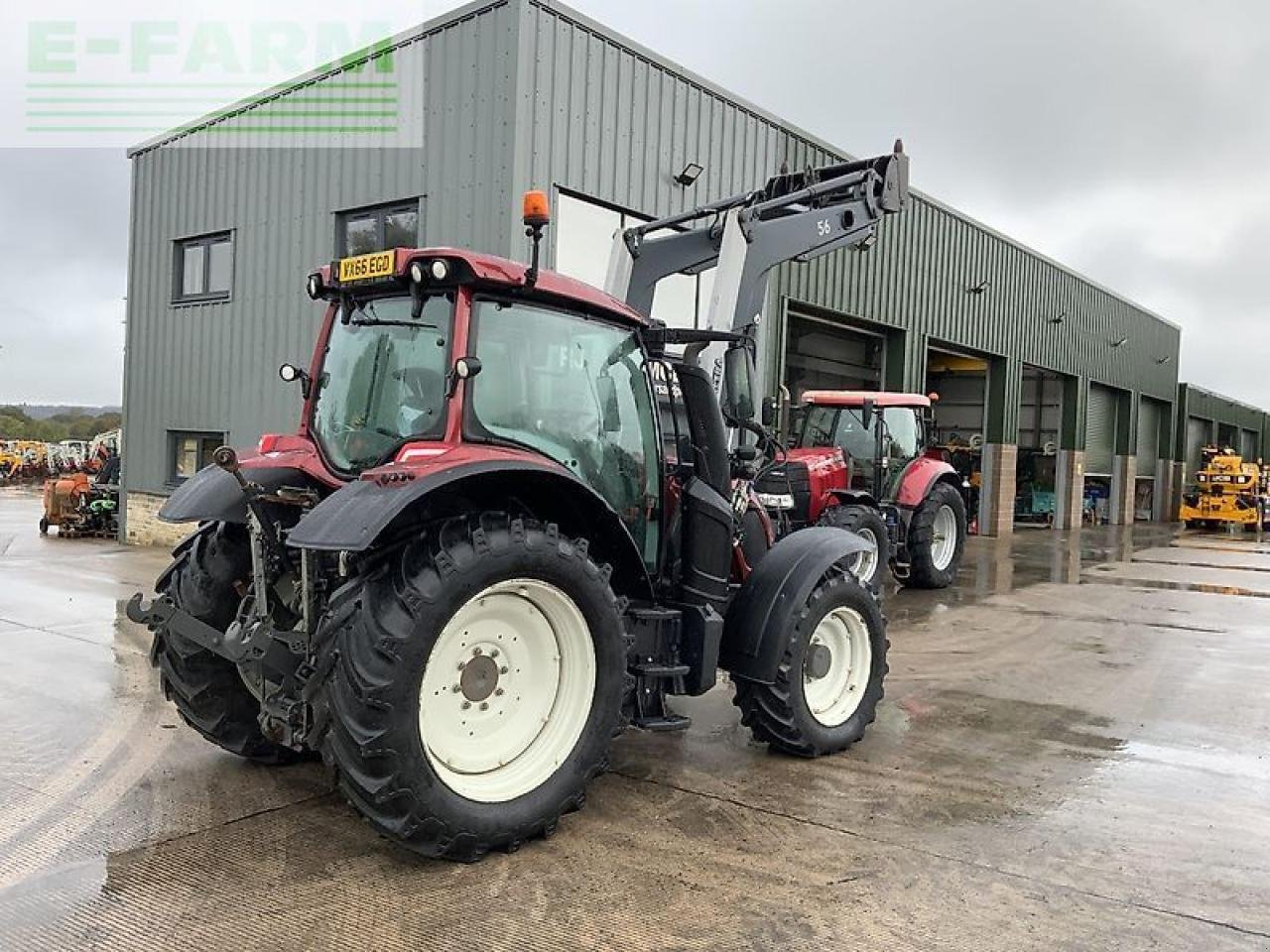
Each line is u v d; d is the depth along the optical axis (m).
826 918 3.03
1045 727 5.33
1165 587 11.39
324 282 4.05
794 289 12.57
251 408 11.07
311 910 3.01
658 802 4.01
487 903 3.07
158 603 3.94
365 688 3.04
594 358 4.04
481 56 8.58
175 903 3.05
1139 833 3.82
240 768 4.32
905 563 10.44
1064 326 20.41
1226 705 5.88
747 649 4.49
